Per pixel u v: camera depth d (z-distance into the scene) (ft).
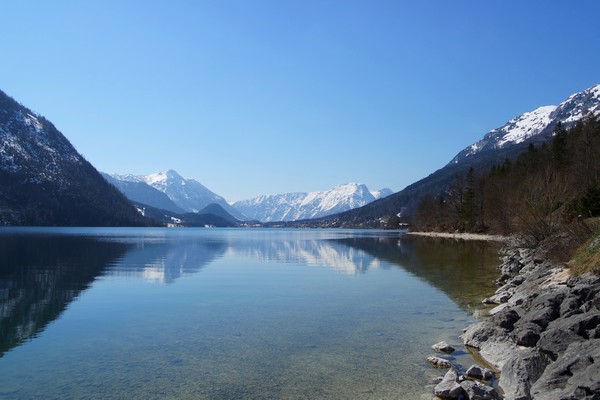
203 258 165.68
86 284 95.81
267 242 305.12
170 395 34.45
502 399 31.65
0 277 106.42
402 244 256.93
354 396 33.88
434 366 40.50
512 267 104.53
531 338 40.63
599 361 28.40
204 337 51.57
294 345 47.91
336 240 336.90
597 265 53.62
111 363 42.27
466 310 65.62
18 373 39.55
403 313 63.98
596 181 149.18
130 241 287.28
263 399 33.53
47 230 499.92
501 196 254.88
